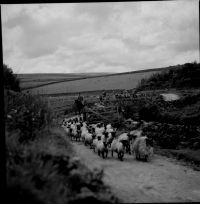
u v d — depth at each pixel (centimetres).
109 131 1961
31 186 667
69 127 2181
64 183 761
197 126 2384
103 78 11275
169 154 1725
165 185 1107
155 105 2975
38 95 1459
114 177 1109
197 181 1210
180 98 3591
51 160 799
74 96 6612
